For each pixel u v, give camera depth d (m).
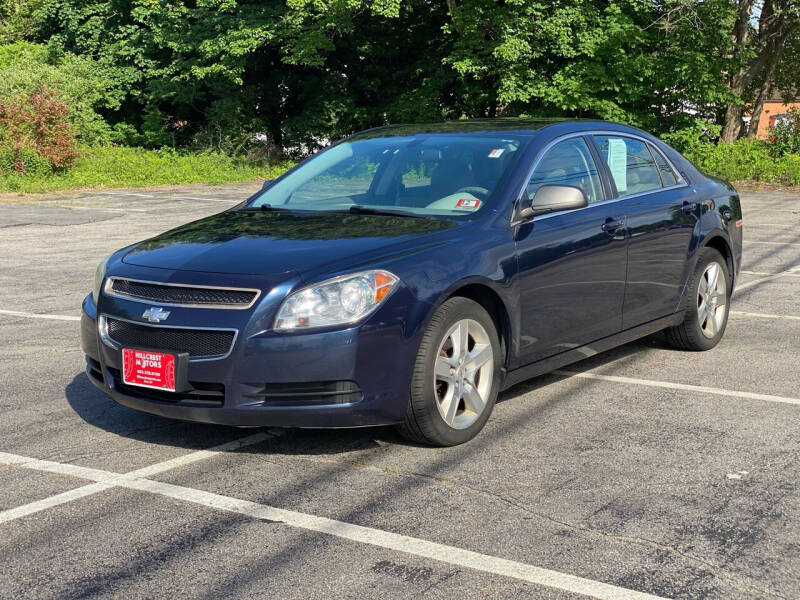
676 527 3.60
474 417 4.66
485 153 5.36
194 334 4.23
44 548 3.44
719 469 4.26
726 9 29.33
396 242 4.52
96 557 3.36
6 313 8.24
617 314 5.70
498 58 29.14
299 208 5.39
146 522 3.67
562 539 3.49
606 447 4.57
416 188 5.25
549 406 5.29
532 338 4.99
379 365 4.19
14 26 39.69
